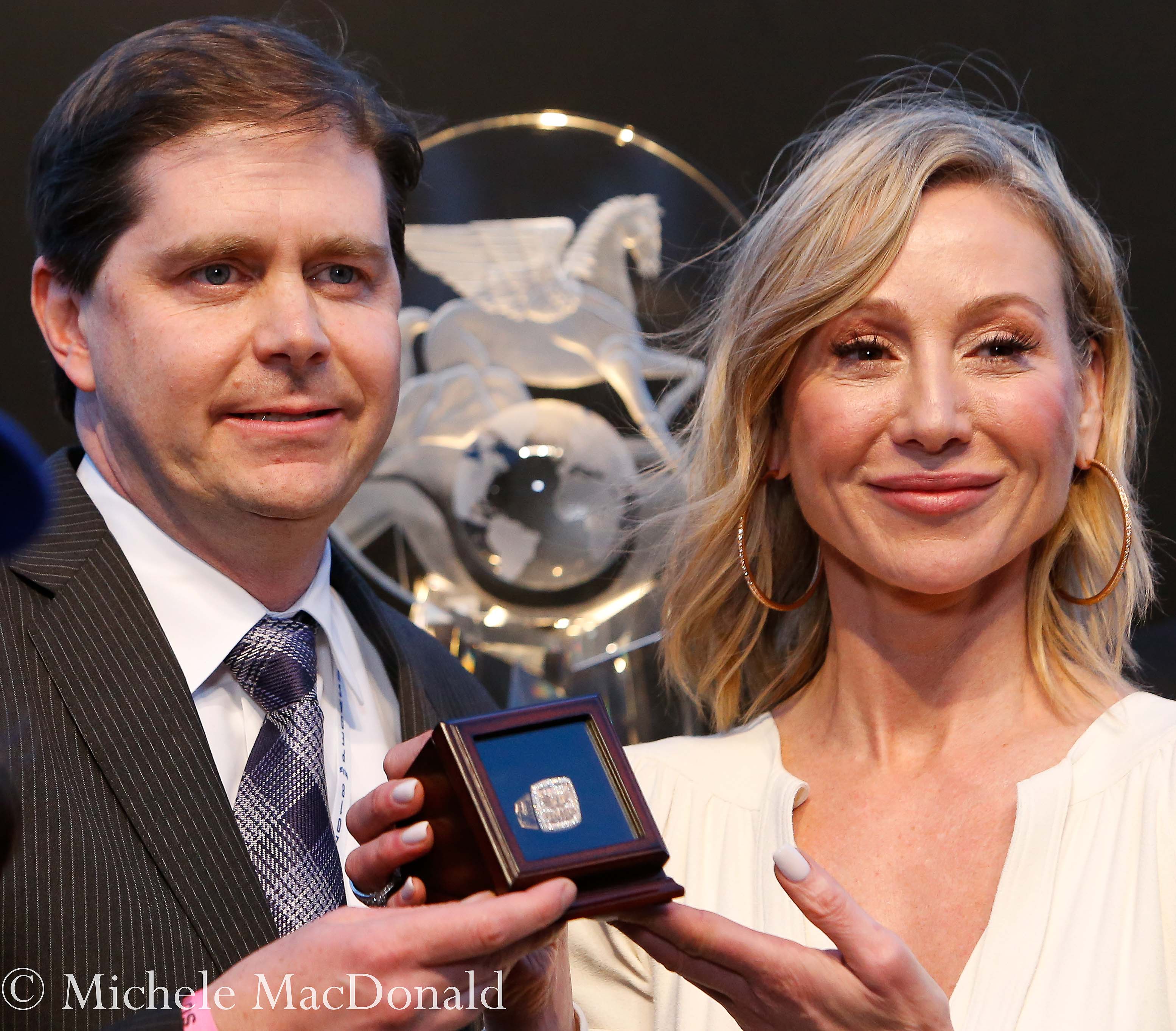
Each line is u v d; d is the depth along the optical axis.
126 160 4.04
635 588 6.08
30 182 4.42
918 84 5.28
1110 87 7.78
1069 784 3.81
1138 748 3.85
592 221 6.45
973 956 3.63
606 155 6.53
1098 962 3.55
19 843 3.64
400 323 6.31
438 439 6.16
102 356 4.16
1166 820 3.67
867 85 7.79
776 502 4.57
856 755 4.21
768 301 4.17
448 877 2.98
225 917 3.75
